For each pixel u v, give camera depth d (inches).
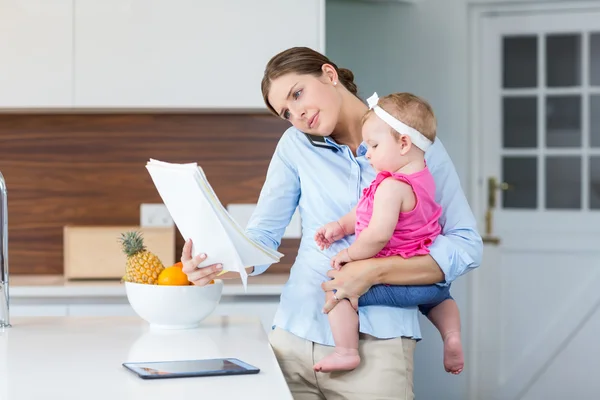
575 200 157.0
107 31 114.6
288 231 122.1
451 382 152.5
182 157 128.9
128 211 128.7
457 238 65.7
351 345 63.8
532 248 155.8
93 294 109.5
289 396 45.0
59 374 50.7
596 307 154.6
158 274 70.1
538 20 155.6
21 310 109.0
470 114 156.3
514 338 155.6
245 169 129.3
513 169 157.6
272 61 68.1
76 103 114.9
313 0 115.0
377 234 63.1
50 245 128.5
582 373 154.7
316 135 69.7
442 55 152.3
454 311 71.7
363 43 151.5
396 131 65.4
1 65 114.4
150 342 62.5
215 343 62.2
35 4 114.1
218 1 114.6
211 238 61.1
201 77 115.0
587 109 156.2
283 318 68.1
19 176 128.3
